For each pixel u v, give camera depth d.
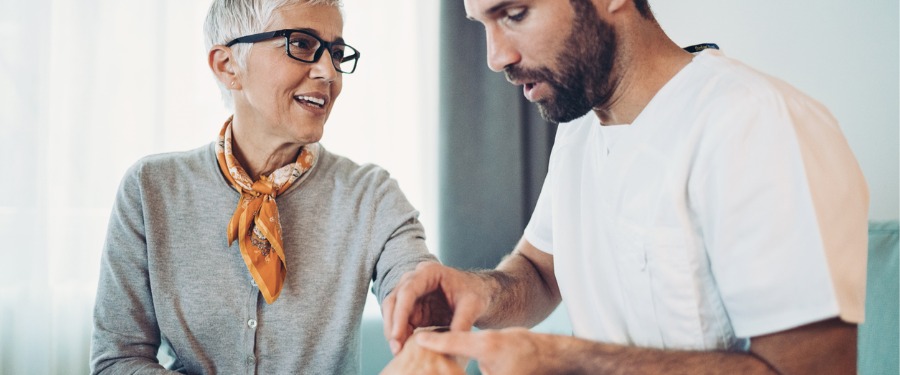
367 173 1.28
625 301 0.86
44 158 2.06
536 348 0.68
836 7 1.63
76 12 2.11
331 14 1.16
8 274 2.04
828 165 0.66
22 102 2.05
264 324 1.13
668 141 0.79
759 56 1.85
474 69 2.36
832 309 0.62
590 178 0.95
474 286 0.93
